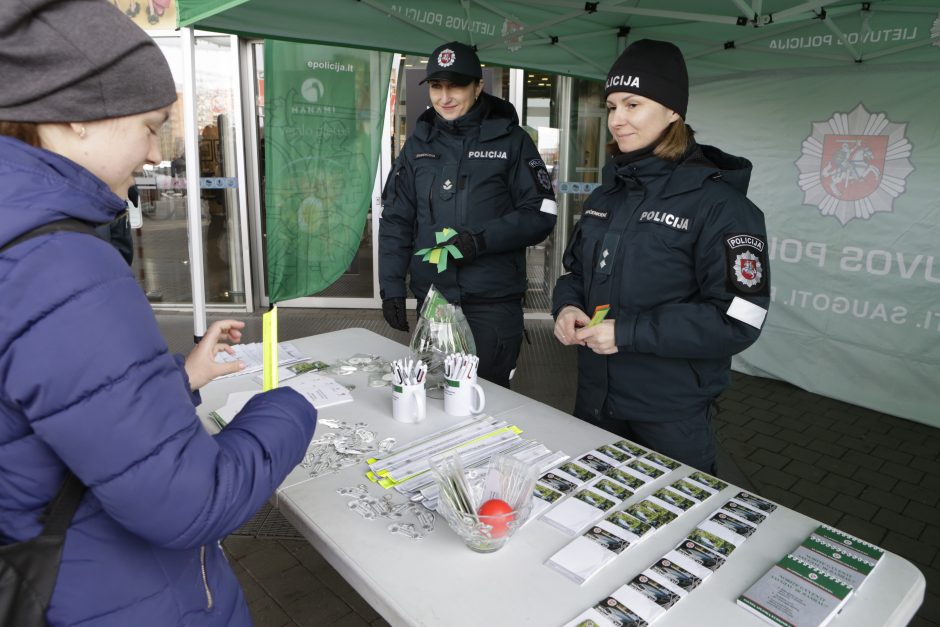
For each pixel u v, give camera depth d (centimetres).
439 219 244
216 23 248
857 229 365
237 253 558
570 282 191
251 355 205
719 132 404
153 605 78
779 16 222
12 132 67
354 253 368
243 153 529
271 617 213
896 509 281
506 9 293
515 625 91
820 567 102
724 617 93
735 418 370
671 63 153
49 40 63
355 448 143
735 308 148
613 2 251
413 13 283
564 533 113
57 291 62
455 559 106
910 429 355
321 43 279
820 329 393
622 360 171
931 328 348
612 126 162
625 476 132
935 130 329
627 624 90
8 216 63
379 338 228
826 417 371
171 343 478
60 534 70
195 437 72
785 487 298
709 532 112
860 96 349
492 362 253
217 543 94
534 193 239
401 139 536
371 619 213
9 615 68
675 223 159
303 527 118
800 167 379
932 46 313
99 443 64
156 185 542
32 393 62
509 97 523
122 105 68
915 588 99
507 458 116
